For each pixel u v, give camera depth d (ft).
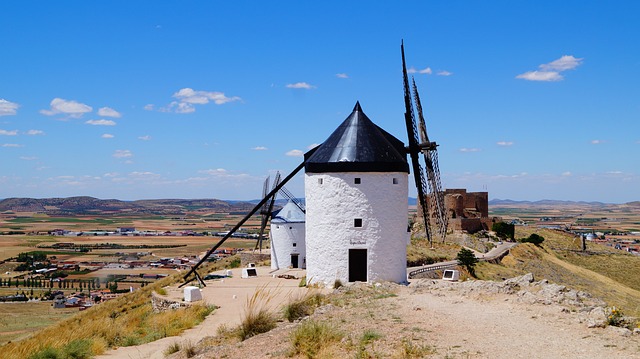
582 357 34.40
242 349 45.42
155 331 70.33
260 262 172.24
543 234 356.18
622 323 41.91
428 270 147.84
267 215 187.93
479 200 303.68
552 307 49.49
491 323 44.60
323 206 93.30
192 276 140.77
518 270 198.90
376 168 91.71
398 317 48.93
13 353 62.39
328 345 41.42
